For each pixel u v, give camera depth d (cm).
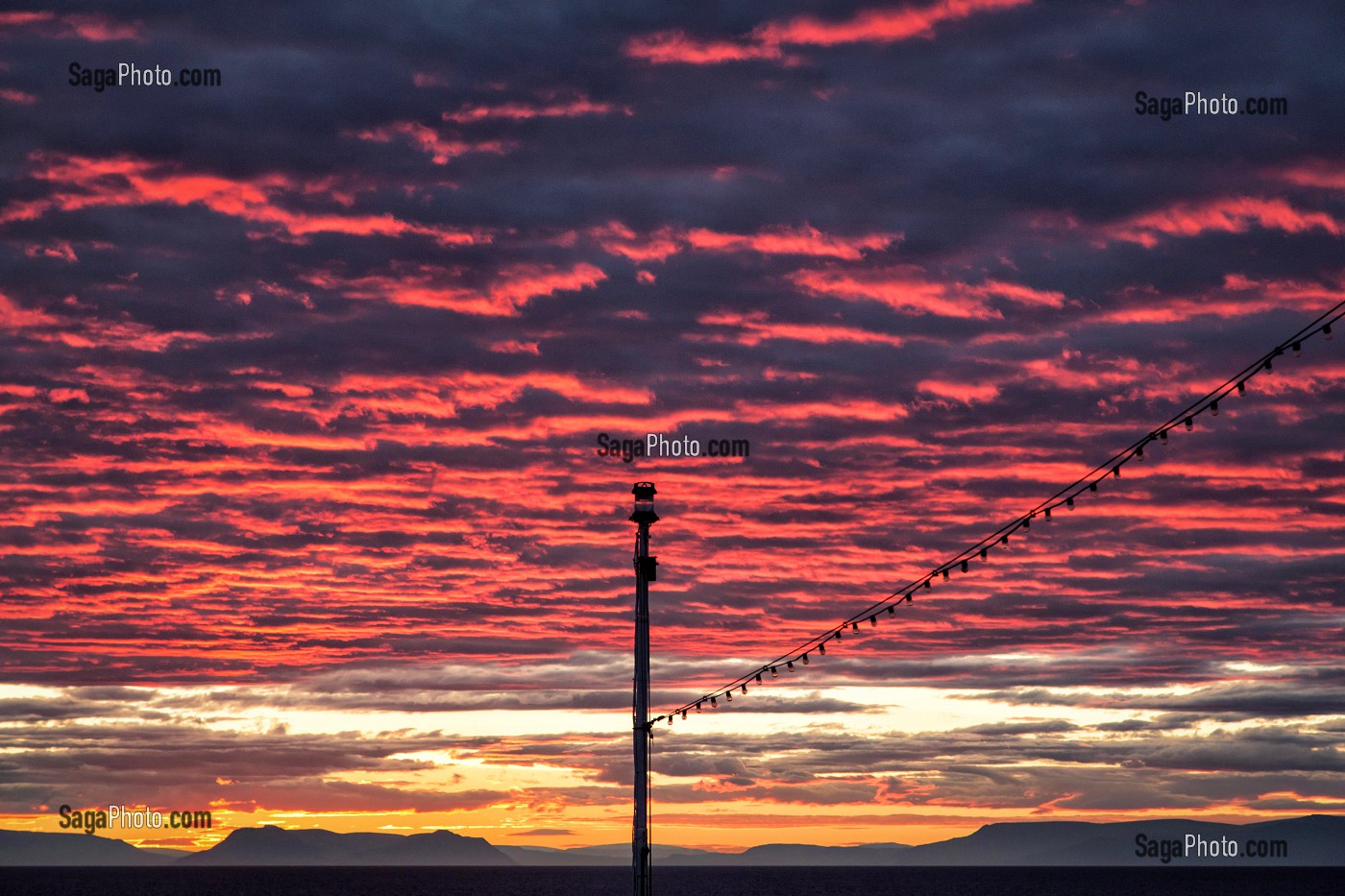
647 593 7331
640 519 7294
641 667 7262
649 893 7106
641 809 7175
